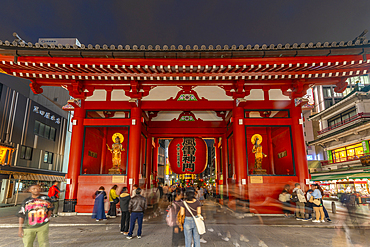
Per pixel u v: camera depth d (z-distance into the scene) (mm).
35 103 28625
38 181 28406
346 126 33031
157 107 13828
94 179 12891
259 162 14500
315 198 10414
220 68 11320
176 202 5703
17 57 10633
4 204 21688
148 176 17766
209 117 18344
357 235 8016
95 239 7312
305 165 12586
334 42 10539
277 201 12234
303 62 10852
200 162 15617
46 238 4465
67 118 36594
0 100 23219
